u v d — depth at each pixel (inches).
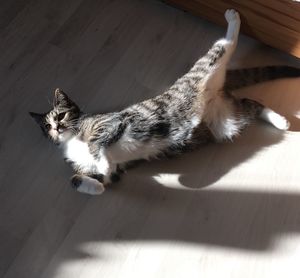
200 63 26.5
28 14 31.8
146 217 26.0
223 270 24.5
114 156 25.9
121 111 26.6
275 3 25.8
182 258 24.9
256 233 25.3
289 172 26.6
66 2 32.1
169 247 25.2
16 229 25.9
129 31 31.2
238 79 28.2
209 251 25.0
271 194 26.2
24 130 28.4
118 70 30.1
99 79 29.9
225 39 27.2
